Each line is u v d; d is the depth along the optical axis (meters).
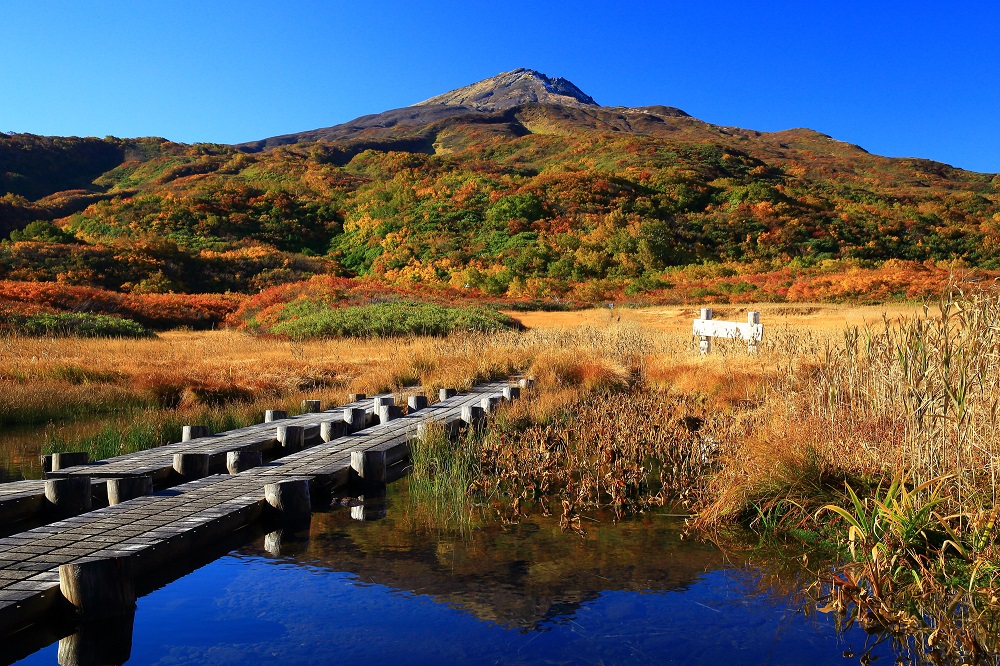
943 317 5.82
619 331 21.12
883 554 4.62
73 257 46.00
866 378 6.95
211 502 6.46
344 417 11.36
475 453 8.77
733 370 12.14
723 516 6.09
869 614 4.13
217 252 54.59
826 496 5.89
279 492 6.52
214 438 9.78
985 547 4.56
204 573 5.18
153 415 12.21
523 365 17.55
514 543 5.72
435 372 16.41
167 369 16.59
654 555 5.38
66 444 9.88
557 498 7.12
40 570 4.71
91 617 4.38
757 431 7.32
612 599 4.58
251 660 3.85
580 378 14.80
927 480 5.39
